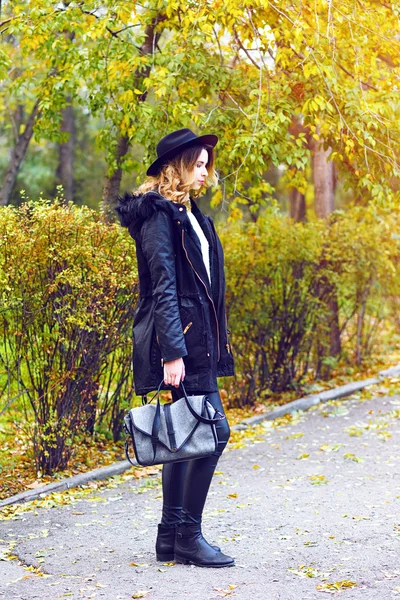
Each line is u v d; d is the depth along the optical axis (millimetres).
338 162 6762
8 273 5016
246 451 6176
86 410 5953
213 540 3922
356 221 8820
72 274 5148
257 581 3268
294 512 4410
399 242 8930
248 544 3826
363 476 5207
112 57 6180
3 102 12438
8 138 16781
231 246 7461
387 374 8836
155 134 6301
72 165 18234
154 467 5789
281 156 6340
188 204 3484
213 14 5676
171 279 3277
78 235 5297
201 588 3201
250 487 5094
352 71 6559
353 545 3727
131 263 5637
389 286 9117
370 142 5871
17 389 5645
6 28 6523
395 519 4141
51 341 5453
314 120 6078
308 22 5859
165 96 6242
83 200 19109
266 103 6160
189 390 3326
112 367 6066
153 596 3129
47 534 4160
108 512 4625
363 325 9172
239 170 6477
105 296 5434
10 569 3584
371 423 6910
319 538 3875
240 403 7836
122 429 6277
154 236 3303
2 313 5180
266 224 7602
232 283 7410
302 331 8117
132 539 4035
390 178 6523
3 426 6328
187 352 3311
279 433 6789
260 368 8039
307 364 8352
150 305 3387
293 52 6086
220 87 6480
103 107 6703
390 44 6133
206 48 6562
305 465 5641
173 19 6473
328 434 6625
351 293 8750
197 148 3422
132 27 6484
